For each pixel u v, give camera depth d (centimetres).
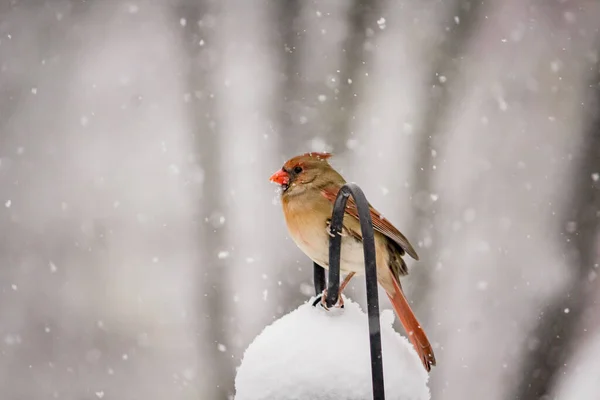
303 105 1265
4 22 1705
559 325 964
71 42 1697
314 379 337
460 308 1014
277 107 1283
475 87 1275
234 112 1308
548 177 1159
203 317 1105
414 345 437
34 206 1520
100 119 1614
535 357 940
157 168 1509
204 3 1433
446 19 1317
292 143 1238
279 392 338
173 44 1639
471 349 976
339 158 1180
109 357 1223
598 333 948
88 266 1388
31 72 1683
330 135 1227
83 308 1320
